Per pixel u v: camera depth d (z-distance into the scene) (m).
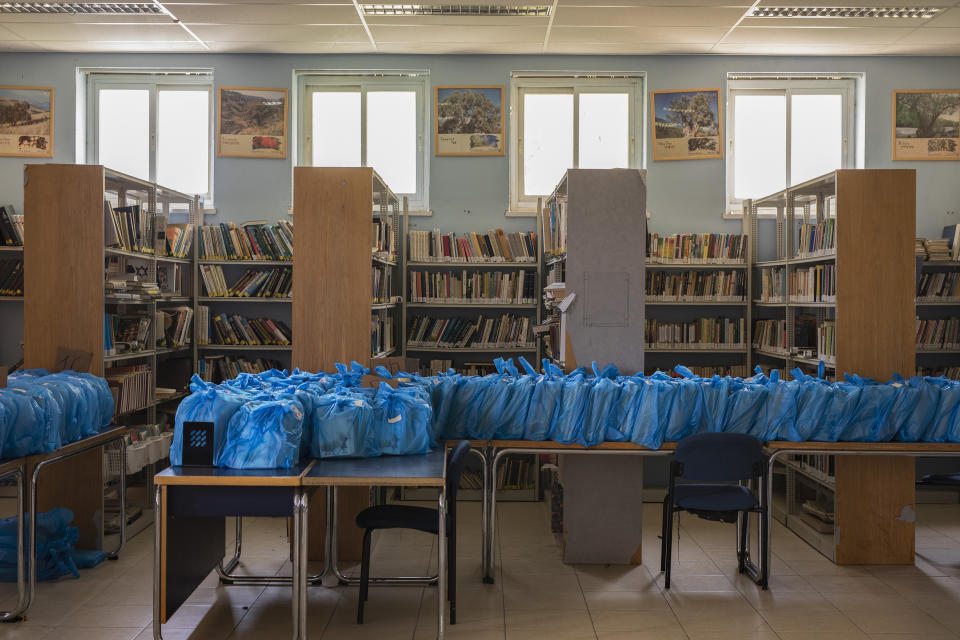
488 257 6.19
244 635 3.33
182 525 3.27
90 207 4.41
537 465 5.95
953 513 5.62
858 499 4.34
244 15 5.41
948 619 3.53
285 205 6.41
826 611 3.62
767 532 3.92
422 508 3.62
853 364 4.38
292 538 4.16
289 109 6.39
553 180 6.55
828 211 5.85
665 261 6.08
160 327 5.54
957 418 4.01
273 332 6.07
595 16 5.40
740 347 6.07
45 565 4.04
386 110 6.54
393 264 5.82
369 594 3.83
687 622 3.48
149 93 6.49
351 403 3.33
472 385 4.05
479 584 3.98
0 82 6.29
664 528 4.03
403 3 5.18
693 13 5.32
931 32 5.70
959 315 6.09
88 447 3.90
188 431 3.12
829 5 5.16
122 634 3.33
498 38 5.91
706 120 6.35
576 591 3.88
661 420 3.99
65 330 4.41
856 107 6.42
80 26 5.64
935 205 6.27
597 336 4.34
